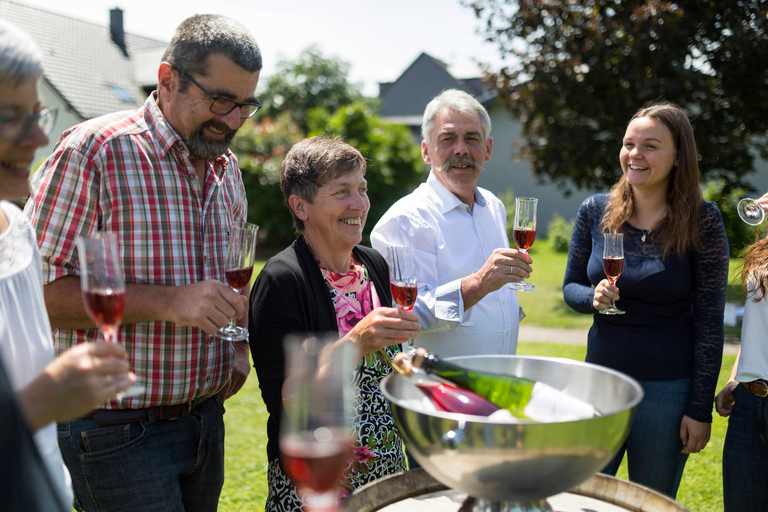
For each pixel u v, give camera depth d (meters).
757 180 14.94
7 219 1.34
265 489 3.58
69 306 1.83
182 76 1.91
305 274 1.97
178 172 2.02
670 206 2.44
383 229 2.71
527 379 1.49
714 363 2.36
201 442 2.12
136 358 1.94
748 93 8.48
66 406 1.06
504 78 10.71
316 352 1.20
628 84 8.93
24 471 0.88
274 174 14.18
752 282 2.28
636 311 2.47
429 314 2.51
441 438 1.12
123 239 1.94
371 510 1.43
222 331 1.89
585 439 1.08
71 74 20.52
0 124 1.14
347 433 1.18
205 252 2.10
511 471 1.10
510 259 2.35
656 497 1.42
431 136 2.79
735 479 2.33
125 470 1.93
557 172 10.87
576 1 9.76
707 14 8.52
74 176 1.86
